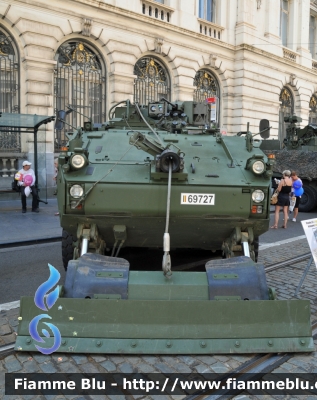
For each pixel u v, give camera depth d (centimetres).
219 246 549
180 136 582
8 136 1452
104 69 1648
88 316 394
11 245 855
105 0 1584
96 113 1655
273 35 2288
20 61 1422
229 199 462
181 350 384
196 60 1933
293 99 2584
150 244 534
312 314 498
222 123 2139
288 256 789
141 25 1695
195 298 416
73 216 469
